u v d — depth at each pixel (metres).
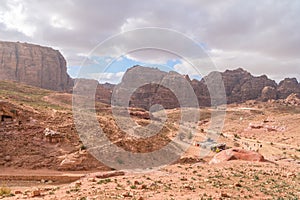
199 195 16.45
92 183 20.47
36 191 17.09
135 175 23.38
